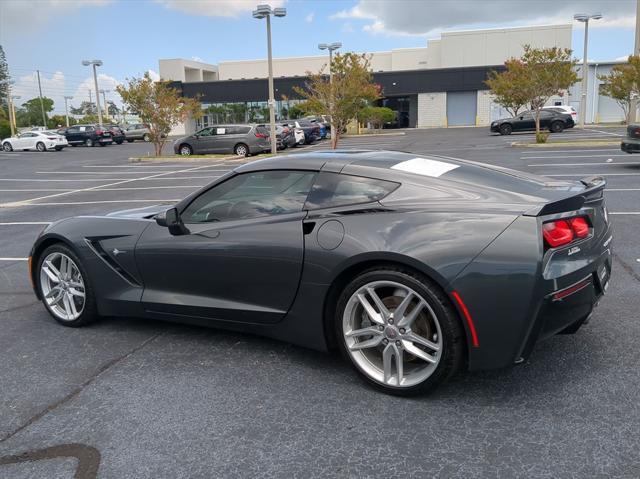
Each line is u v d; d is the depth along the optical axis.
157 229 4.14
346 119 25.80
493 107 50.38
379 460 2.65
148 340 4.22
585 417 2.94
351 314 3.36
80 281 4.51
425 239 3.07
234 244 3.71
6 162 28.03
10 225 9.93
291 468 2.61
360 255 3.21
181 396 3.33
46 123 95.00
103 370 3.73
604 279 3.44
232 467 2.63
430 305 3.05
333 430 2.92
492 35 54.38
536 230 2.94
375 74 51.78
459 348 3.06
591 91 48.53
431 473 2.54
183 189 14.58
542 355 3.70
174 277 4.04
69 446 2.85
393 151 4.14
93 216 4.64
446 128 49.03
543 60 23.47
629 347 3.79
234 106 54.34
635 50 24.12
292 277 3.51
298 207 3.59
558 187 3.47
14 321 4.77
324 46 38.78
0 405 3.30
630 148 14.80
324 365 3.69
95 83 49.44
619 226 7.69
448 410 3.07
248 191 3.81
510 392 3.23
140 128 48.75
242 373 3.61
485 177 3.50
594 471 2.50
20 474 2.64
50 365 3.84
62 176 20.05
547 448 2.69
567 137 28.58
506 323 2.94
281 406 3.18
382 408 3.12
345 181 3.51
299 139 30.45
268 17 24.58
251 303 3.75
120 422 3.06
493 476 2.50
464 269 2.95
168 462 2.69
